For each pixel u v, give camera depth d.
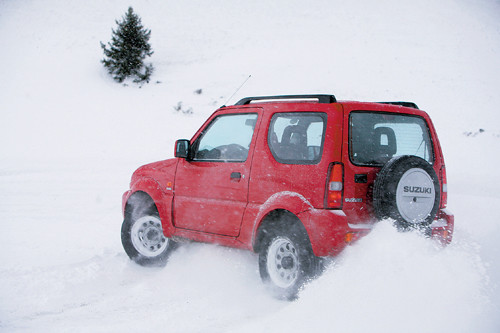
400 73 44.22
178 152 4.85
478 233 5.59
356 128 4.00
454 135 27.14
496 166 17.52
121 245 6.22
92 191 11.57
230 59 50.41
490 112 33.72
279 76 42.94
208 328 3.50
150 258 5.30
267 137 4.31
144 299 4.23
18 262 5.36
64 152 20.83
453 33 64.75
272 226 4.18
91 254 5.77
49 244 6.27
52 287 4.52
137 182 5.38
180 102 33.69
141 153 20.73
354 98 37.50
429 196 3.99
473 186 11.88
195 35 62.06
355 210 3.88
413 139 4.42
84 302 4.14
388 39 58.16
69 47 55.16
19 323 3.63
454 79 43.06
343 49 53.09
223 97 36.78
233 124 4.79
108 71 43.19
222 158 4.77
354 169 3.88
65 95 36.19
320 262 3.88
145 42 45.75
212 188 4.66
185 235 4.92
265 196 4.18
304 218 3.84
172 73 45.91
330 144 3.86
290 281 4.09
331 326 3.28
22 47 54.84
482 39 62.66
